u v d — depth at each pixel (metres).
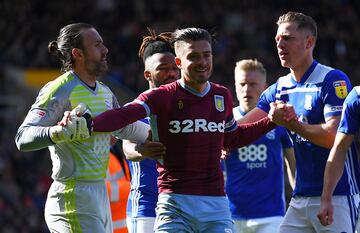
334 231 12.69
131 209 14.01
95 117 11.35
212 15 50.81
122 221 15.23
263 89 15.80
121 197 15.23
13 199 32.53
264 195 15.59
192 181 11.53
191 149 11.55
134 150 12.75
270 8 52.34
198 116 11.61
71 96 11.84
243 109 15.82
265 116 13.63
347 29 52.12
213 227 11.55
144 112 11.52
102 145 12.03
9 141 37.28
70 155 11.80
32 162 35.50
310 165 12.94
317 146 12.80
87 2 50.56
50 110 11.72
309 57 13.08
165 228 11.48
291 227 13.23
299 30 12.96
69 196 11.81
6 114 40.19
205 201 11.53
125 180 15.40
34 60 44.19
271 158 15.63
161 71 13.75
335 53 48.09
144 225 13.75
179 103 11.60
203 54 11.53
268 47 49.09
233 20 50.44
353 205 12.78
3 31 46.97
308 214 12.99
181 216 11.48
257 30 50.31
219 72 44.66
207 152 11.60
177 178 11.57
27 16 48.72
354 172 12.83
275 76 44.78
